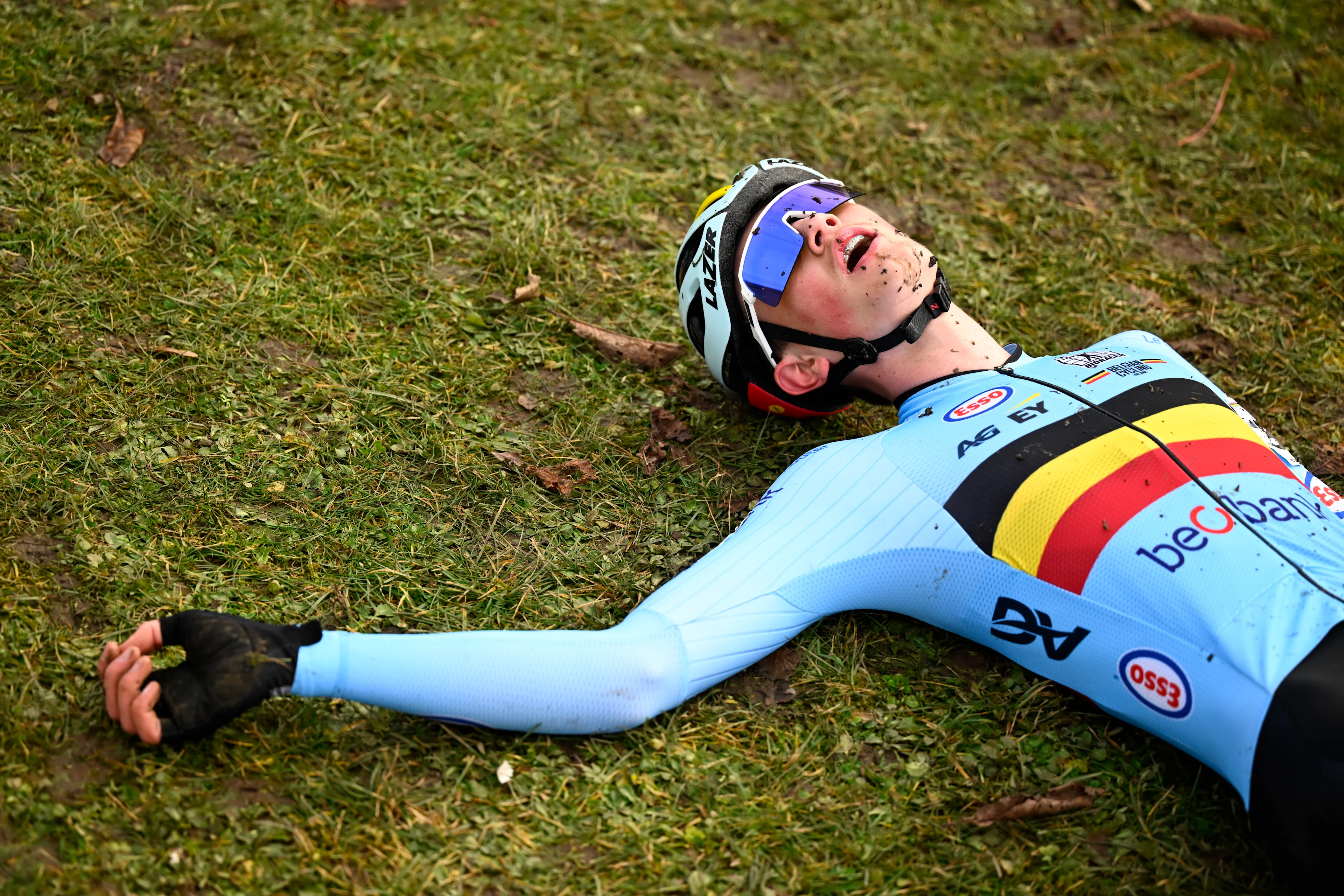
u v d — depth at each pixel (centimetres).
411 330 328
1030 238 390
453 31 430
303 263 337
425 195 368
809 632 262
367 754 225
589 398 317
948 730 244
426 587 262
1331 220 404
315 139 378
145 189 347
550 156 391
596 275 356
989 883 217
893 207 397
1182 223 404
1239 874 221
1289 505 236
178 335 307
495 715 222
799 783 232
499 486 287
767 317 282
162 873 201
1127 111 450
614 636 227
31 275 310
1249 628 216
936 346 279
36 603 239
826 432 320
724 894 212
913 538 243
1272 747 206
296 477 279
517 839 216
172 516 263
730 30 462
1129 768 238
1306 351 354
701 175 393
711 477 300
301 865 206
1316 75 475
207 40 400
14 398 279
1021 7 495
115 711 213
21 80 367
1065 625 235
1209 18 495
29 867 197
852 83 445
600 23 448
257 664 211
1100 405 252
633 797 225
